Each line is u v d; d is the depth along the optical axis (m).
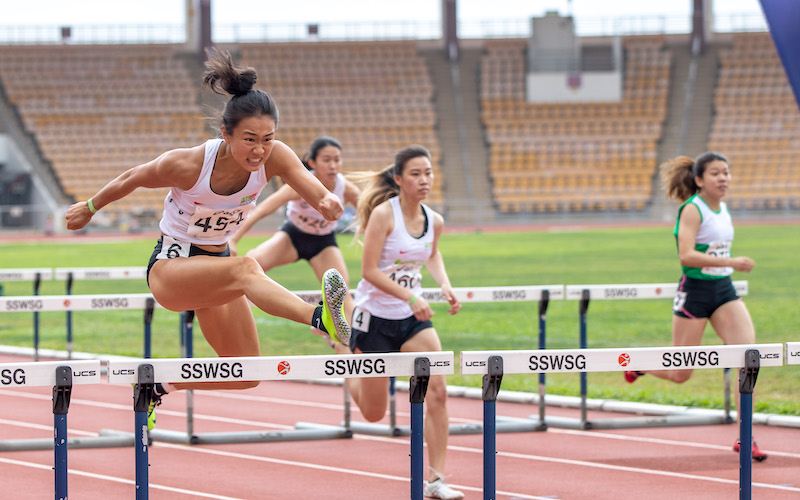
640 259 32.22
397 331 7.74
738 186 55.25
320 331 5.88
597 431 10.45
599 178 56.91
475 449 9.74
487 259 33.50
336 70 64.38
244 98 5.49
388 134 60.06
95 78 62.44
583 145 58.97
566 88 61.94
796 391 12.23
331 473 8.79
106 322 20.33
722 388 12.75
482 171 57.47
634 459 9.18
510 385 13.09
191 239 6.18
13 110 59.78
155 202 55.06
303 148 59.25
